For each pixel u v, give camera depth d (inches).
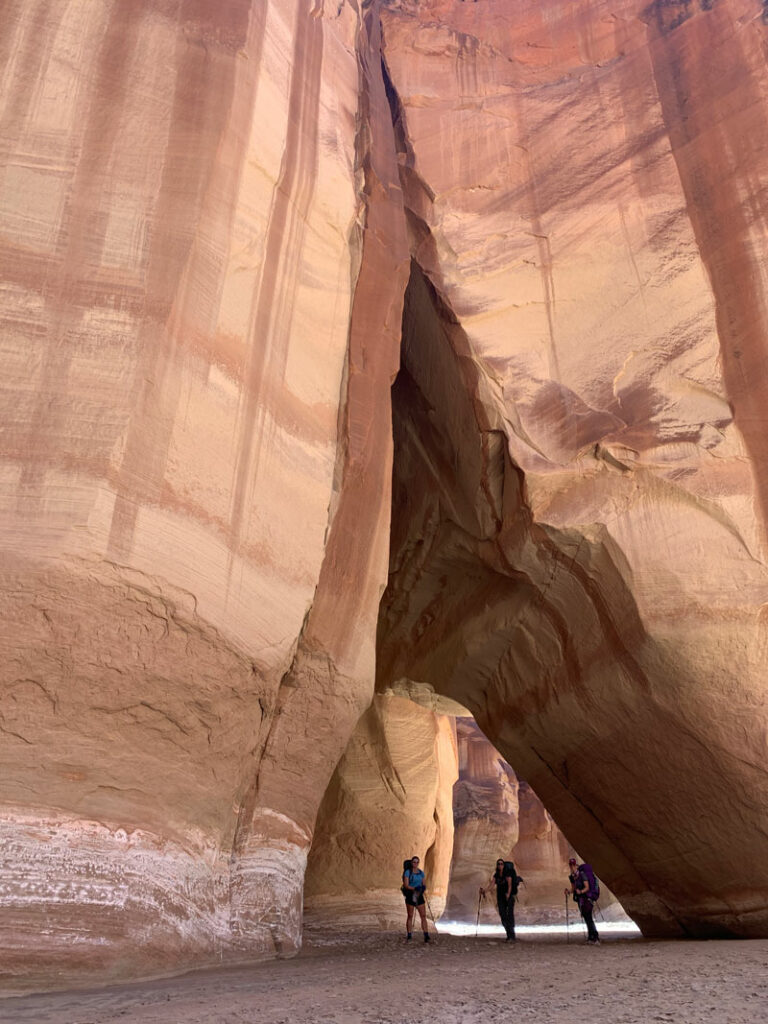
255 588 283.7
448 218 464.4
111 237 266.7
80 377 243.0
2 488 223.3
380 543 386.9
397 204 458.9
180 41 313.9
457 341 439.8
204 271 285.9
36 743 217.3
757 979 161.6
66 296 251.9
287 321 333.4
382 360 407.8
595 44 516.1
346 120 427.5
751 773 342.6
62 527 223.5
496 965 223.9
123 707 235.8
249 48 335.6
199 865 254.2
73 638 224.4
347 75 447.5
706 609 352.2
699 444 386.3
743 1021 120.0
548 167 479.5
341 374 372.8
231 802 278.7
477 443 445.1
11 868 202.5
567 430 407.2
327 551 347.3
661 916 422.9
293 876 308.5
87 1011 151.9
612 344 424.8
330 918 677.3
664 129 475.5
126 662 235.3
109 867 220.7
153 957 219.6
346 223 386.9
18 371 236.7
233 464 283.9
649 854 409.7
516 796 1430.9
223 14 333.7
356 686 352.5
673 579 360.8
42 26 286.8
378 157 458.0
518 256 454.0
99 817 225.3
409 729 746.2
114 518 233.1
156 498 248.7
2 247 249.0
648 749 383.6
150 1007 155.8
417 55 518.9
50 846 211.8
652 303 430.0
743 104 453.1
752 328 405.4
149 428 250.8
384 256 430.6
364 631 364.8
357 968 231.0
